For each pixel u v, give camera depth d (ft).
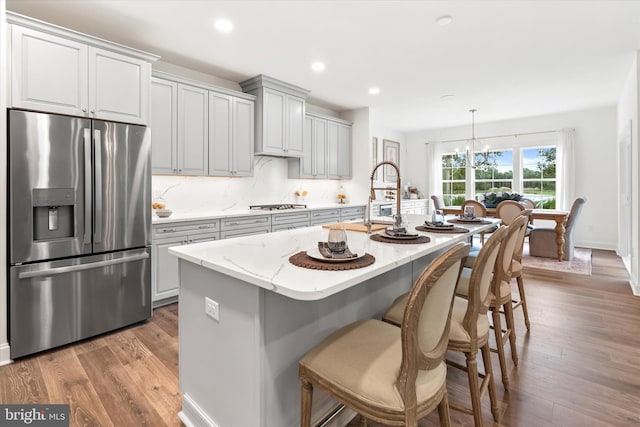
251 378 4.17
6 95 7.15
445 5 8.41
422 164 26.30
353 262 4.42
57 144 7.68
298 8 8.49
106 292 8.63
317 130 17.08
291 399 4.58
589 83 14.64
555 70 12.98
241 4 8.29
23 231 7.34
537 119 21.35
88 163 8.14
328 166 17.78
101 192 8.39
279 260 4.67
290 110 14.84
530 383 6.45
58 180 7.71
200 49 10.90
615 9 8.65
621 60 12.05
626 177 15.57
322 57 11.59
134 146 9.04
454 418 5.53
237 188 14.53
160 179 12.08
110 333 8.77
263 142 13.76
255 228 13.08
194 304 5.23
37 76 7.55
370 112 18.72
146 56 9.35
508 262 6.56
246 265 4.35
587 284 12.83
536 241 17.60
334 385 3.61
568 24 9.41
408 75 13.43
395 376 3.48
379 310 6.57
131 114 9.12
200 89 12.01
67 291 7.99
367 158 18.78
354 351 3.93
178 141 11.40
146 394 6.11
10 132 7.14
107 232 8.55
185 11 8.59
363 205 18.71
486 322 5.24
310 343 4.87
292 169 16.48
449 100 17.22
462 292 6.29
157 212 11.21
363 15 8.84
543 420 5.42
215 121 12.47
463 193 24.64
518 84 14.69
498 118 21.70
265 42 10.39
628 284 12.80
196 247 5.73
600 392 6.16
